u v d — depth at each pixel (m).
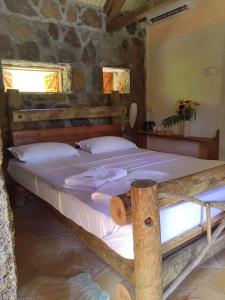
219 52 3.12
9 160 3.03
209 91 3.30
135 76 4.16
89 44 3.60
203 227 1.60
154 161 2.62
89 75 3.67
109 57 3.83
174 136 3.57
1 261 0.69
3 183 0.68
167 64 3.85
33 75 3.40
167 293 1.35
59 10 3.29
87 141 3.40
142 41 4.15
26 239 2.31
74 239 2.29
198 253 1.50
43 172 2.36
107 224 1.41
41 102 3.31
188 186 1.36
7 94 3.00
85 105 3.69
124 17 3.36
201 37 3.30
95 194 1.60
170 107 3.91
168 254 1.48
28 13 3.06
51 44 3.27
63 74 3.56
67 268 1.86
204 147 3.27
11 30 2.97
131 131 4.23
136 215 1.13
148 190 1.11
